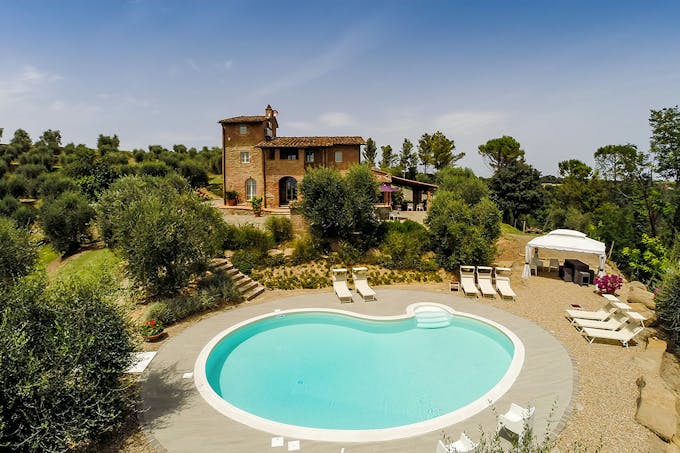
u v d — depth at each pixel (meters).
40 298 9.07
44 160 62.91
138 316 16.69
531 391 11.22
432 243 25.67
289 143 39.31
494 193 58.69
